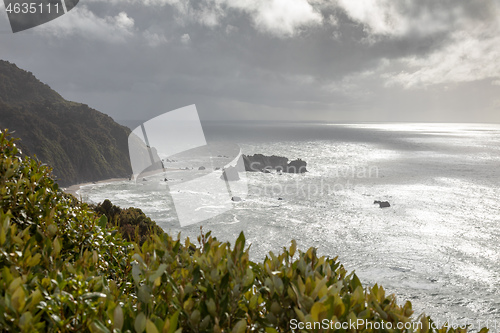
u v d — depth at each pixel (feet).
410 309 4.70
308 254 5.60
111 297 4.60
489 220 221.25
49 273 5.20
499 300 116.88
